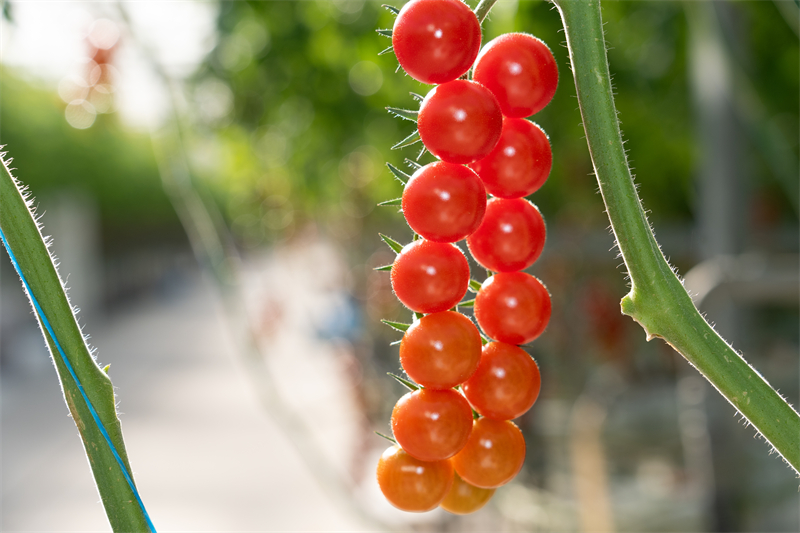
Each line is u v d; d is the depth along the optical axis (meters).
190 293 45.41
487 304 0.85
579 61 0.74
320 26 5.81
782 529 4.22
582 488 4.91
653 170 9.56
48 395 15.91
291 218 18.89
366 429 8.68
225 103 6.42
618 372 10.29
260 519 7.92
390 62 5.29
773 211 12.97
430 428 0.77
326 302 14.21
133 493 0.74
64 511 8.88
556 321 10.21
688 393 4.26
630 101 6.98
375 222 11.55
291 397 13.20
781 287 3.17
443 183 0.75
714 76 4.06
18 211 0.73
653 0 6.03
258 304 16.39
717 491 3.98
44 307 0.73
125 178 27.94
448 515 6.22
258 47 6.14
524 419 6.79
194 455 10.58
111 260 36.00
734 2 3.69
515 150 0.82
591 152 0.75
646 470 6.11
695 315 0.75
